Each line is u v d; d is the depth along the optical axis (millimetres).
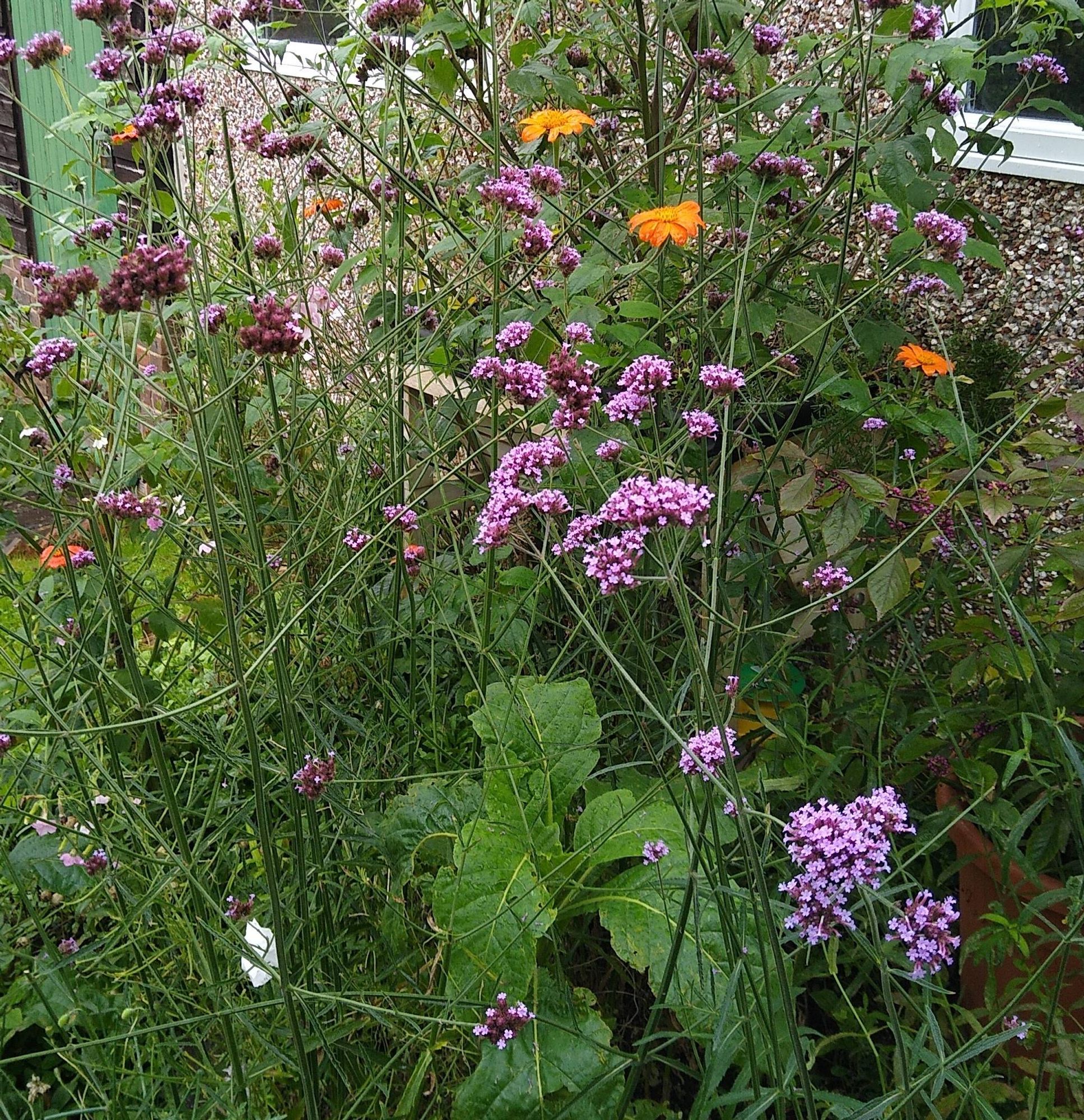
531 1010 1749
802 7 3352
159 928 1926
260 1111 1896
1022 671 1920
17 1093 2088
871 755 2207
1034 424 2775
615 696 2408
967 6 3197
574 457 2234
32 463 2391
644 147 2949
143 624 2547
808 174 2848
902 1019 2057
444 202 3205
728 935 1378
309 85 4160
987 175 3127
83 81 6645
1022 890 1986
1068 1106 1791
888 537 2531
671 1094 2184
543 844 1930
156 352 4184
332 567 2070
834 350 2320
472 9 2740
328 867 2025
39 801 2113
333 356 3342
